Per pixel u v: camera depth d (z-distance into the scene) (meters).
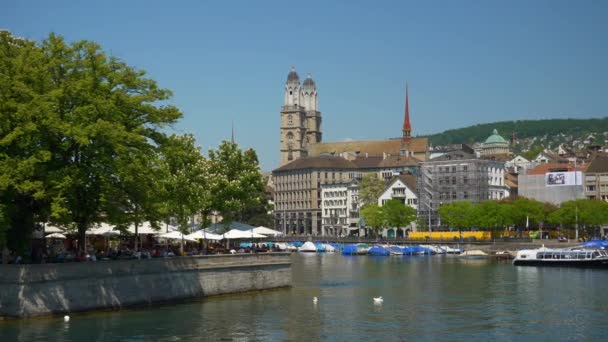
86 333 60.44
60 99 67.06
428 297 89.62
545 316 73.12
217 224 104.12
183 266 81.31
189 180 94.88
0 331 60.22
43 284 66.12
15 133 62.97
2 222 63.00
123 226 74.56
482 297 89.69
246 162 106.88
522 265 153.38
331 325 67.25
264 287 94.31
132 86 74.56
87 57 71.81
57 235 89.75
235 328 64.81
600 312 75.88
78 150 68.75
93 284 70.62
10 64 67.25
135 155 72.44
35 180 65.12
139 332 61.72
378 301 83.69
